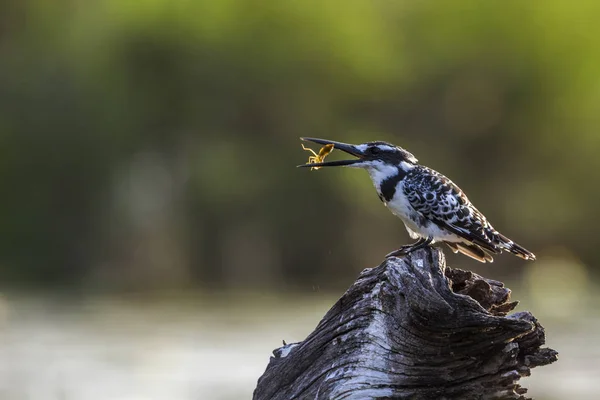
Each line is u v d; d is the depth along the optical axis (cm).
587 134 3478
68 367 1664
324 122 3300
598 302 2645
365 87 3356
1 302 2600
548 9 3478
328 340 725
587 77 3497
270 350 1814
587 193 3466
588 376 1580
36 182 3189
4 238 3159
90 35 3297
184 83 3250
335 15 3341
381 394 695
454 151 3481
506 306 752
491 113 3478
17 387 1498
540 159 3503
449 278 745
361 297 717
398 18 3522
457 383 694
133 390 1470
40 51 3331
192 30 3238
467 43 3475
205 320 2225
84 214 3197
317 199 3148
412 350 695
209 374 1600
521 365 701
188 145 3266
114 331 2070
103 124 3188
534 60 3469
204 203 3147
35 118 3203
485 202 3466
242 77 3259
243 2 3288
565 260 3378
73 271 3153
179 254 3133
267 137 3272
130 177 3219
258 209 3158
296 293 2861
